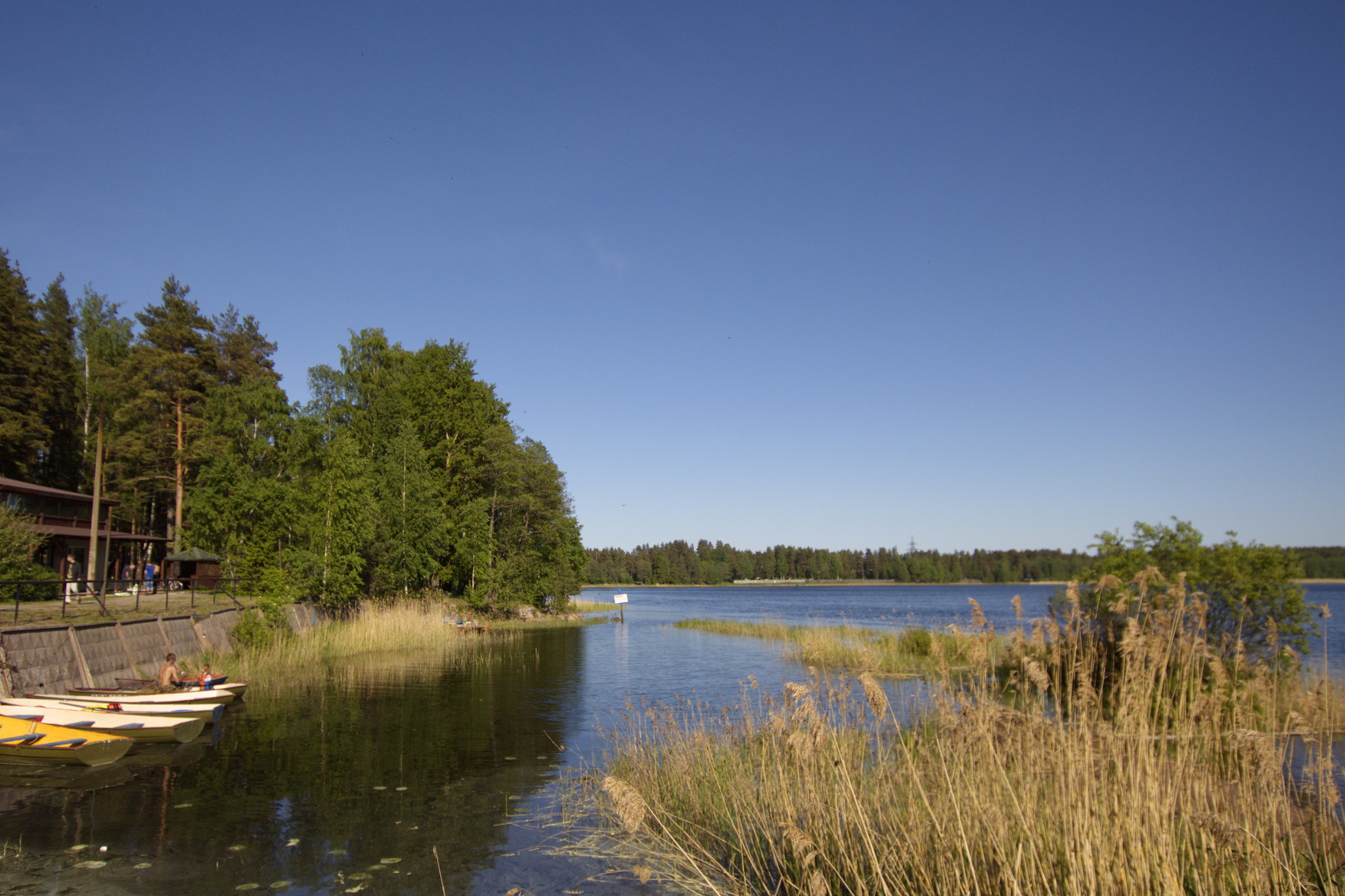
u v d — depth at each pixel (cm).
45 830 944
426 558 4231
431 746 1412
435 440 5203
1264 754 635
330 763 1289
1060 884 572
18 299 4125
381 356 5131
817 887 591
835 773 756
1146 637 709
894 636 2698
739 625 4303
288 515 3456
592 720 1664
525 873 811
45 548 3475
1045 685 738
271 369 5453
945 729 764
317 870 824
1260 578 1269
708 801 945
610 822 965
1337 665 1839
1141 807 591
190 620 2197
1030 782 662
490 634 4041
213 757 1320
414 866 836
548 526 5509
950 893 588
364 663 2638
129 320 4706
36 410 4066
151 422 4359
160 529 5300
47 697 1444
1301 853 642
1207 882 570
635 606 8656
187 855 867
